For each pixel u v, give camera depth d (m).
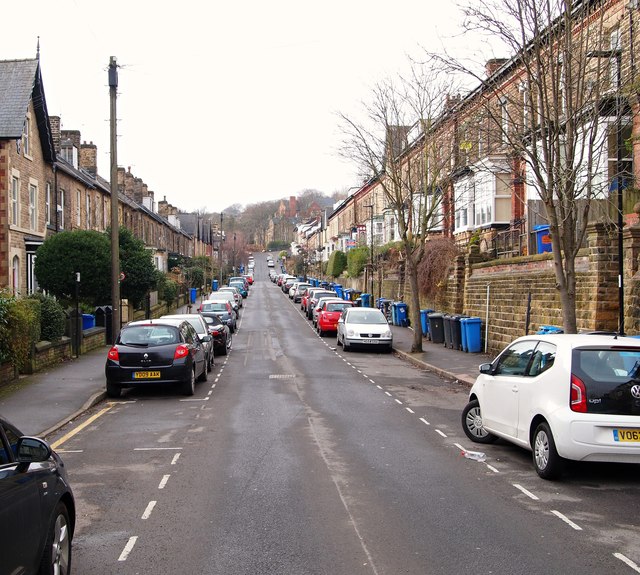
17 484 4.24
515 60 13.46
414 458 9.27
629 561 5.55
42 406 13.19
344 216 75.94
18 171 26.73
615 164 15.22
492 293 23.14
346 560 5.57
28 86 27.08
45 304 19.75
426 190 24.34
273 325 39.72
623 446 7.62
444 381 17.86
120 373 14.65
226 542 6.01
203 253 100.06
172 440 10.45
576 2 12.42
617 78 13.35
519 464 8.95
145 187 62.59
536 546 5.89
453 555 5.67
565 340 8.32
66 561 5.13
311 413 12.87
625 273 15.09
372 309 27.66
